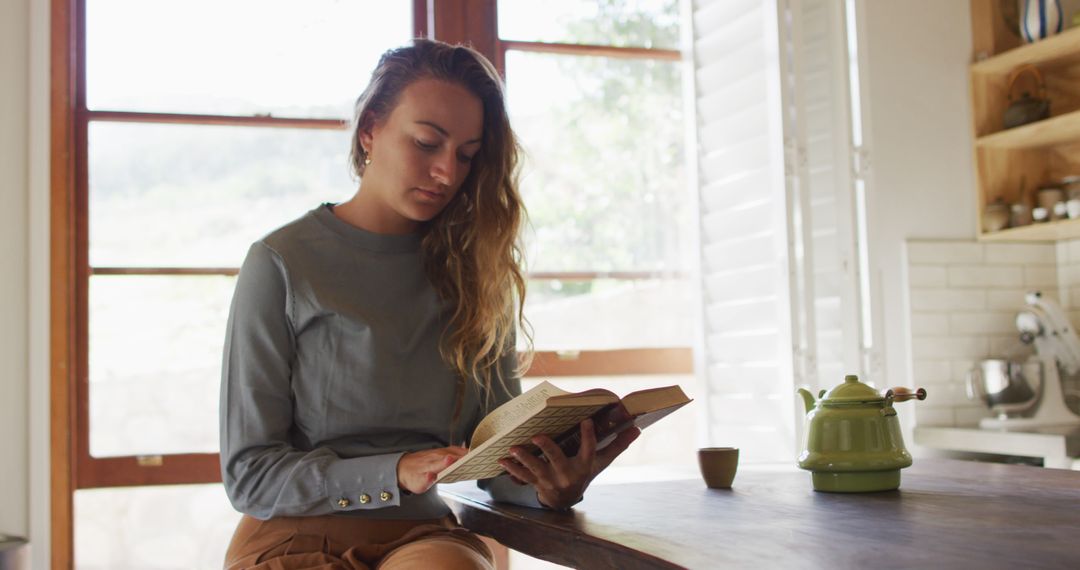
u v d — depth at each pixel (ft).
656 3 11.23
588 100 10.90
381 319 5.38
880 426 5.14
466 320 5.61
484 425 4.95
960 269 11.20
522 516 4.75
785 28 9.58
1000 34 11.57
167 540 9.46
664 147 11.14
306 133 10.07
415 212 5.45
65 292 9.19
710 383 10.58
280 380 5.18
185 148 9.77
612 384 10.71
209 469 9.59
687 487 5.72
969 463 6.48
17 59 9.11
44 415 8.96
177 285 9.66
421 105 5.36
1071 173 11.39
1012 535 3.68
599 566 3.93
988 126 11.38
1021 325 10.69
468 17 10.39
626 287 10.87
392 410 5.32
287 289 5.23
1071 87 11.39
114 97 9.61
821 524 4.09
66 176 9.27
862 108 9.87
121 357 9.48
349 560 4.83
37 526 8.88
